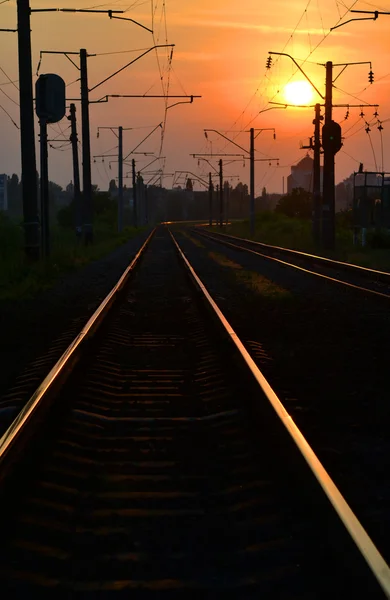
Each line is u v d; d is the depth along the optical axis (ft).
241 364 32.55
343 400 29.76
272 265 118.52
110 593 13.96
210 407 28.27
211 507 18.40
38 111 111.96
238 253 156.46
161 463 21.75
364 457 22.67
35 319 54.24
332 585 14.02
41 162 113.39
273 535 16.40
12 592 13.98
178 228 472.44
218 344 41.57
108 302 56.08
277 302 65.16
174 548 15.97
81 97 169.99
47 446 22.68
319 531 16.05
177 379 33.60
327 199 155.12
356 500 18.99
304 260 127.75
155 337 46.06
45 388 25.81
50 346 42.55
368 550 13.55
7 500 17.87
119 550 15.90
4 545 15.94
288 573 14.49
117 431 25.29
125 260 130.21
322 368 36.37
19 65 96.68
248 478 20.24
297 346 42.91
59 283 84.94
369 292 68.03
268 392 25.79
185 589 14.03
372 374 34.81
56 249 135.44
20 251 122.21
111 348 40.98
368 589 12.82
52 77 110.11
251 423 25.36
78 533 16.69
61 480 20.08
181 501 18.75
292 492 18.63
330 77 149.38
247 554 15.42
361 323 51.78
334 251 151.84
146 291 76.59
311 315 56.65
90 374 33.27
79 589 14.05
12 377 34.47
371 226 192.75
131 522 17.43
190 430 25.18
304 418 26.94
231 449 22.95
